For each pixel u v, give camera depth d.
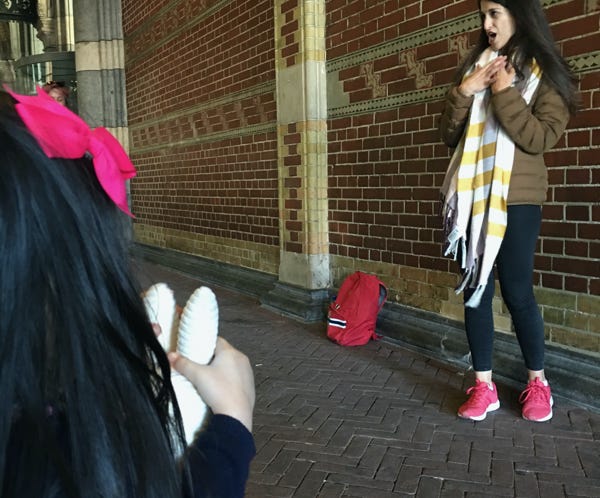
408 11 4.41
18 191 0.51
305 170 5.55
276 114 6.10
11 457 0.53
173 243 9.25
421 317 4.54
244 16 6.56
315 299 5.60
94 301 0.55
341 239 5.45
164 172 9.38
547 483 2.54
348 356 4.45
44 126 0.56
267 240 6.59
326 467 2.75
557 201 3.45
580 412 3.23
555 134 2.83
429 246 4.44
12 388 0.52
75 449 0.54
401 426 3.17
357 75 5.02
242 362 0.83
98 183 0.60
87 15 10.86
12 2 15.80
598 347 3.31
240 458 0.72
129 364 0.58
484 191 2.94
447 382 3.83
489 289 3.18
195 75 7.97
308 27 5.35
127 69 10.71
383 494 2.50
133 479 0.57
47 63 12.65
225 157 7.35
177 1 8.32
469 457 2.79
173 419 0.66
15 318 0.51
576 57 3.28
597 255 3.27
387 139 4.74
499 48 2.90
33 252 0.52
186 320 0.80
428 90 4.29
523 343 3.14
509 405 3.38
